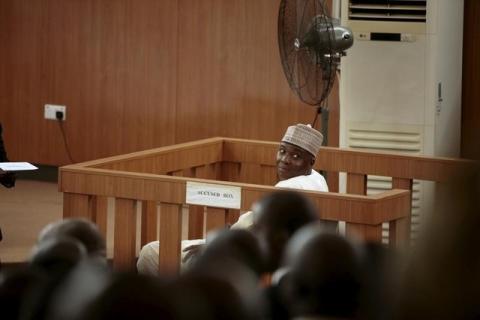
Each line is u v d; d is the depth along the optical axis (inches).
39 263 167.3
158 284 117.0
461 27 641.6
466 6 659.4
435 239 125.6
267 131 732.0
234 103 738.8
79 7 775.1
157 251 480.7
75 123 784.3
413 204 608.7
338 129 698.2
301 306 136.7
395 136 634.2
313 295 135.9
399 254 173.8
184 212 689.6
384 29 625.3
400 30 624.4
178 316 113.3
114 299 113.3
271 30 725.3
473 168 129.3
